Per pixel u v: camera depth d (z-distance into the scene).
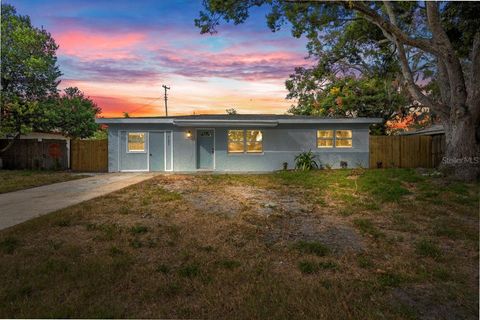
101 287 3.32
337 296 3.18
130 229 5.43
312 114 27.83
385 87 24.81
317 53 21.69
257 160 16.88
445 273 3.74
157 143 16.69
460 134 12.04
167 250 4.52
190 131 16.72
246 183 11.56
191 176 13.76
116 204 7.61
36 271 3.66
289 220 6.33
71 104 22.58
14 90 19.16
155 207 7.33
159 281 3.49
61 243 4.70
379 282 3.53
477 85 11.64
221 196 8.97
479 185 10.59
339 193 9.33
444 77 13.78
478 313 2.93
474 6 12.91
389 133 30.00
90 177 13.84
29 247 4.52
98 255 4.23
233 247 4.69
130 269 3.80
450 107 12.77
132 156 16.58
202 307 2.98
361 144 17.09
